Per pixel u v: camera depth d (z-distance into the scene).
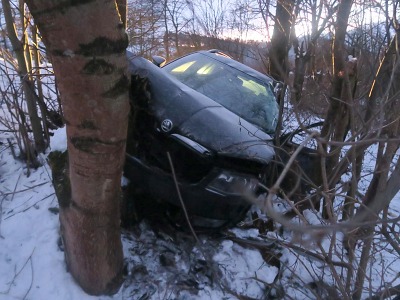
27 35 4.33
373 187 2.82
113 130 2.36
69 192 2.90
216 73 4.89
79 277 2.96
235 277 3.40
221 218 3.43
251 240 3.70
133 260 3.30
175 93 3.54
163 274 3.28
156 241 3.54
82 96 2.23
